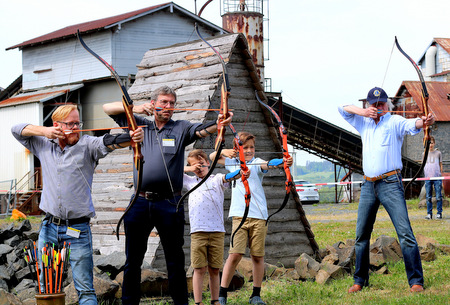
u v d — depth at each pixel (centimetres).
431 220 1582
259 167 661
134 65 2933
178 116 858
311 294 666
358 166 3544
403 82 3806
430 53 4581
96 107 2917
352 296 650
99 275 653
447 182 2930
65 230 499
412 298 606
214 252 616
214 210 618
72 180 497
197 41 955
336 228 1455
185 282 570
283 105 3148
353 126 696
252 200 650
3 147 2934
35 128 498
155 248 739
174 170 561
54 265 488
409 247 660
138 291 569
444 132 3616
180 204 565
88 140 504
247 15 3469
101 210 848
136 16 2886
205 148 827
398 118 664
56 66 3119
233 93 877
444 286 669
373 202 676
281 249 862
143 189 559
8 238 916
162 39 3009
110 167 893
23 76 3272
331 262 795
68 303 619
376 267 803
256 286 651
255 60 3497
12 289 729
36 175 2878
